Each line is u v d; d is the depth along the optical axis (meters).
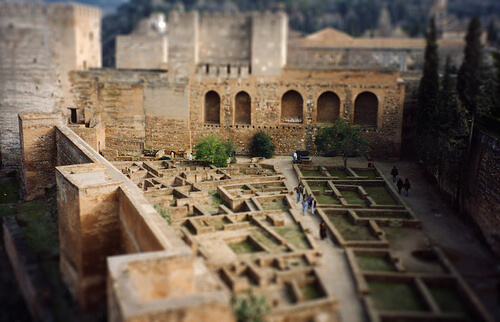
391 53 86.62
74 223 39.50
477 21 67.06
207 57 73.62
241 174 55.56
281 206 45.84
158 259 28.67
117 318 25.67
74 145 51.41
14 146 67.44
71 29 66.12
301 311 28.23
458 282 31.09
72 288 38.75
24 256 39.56
